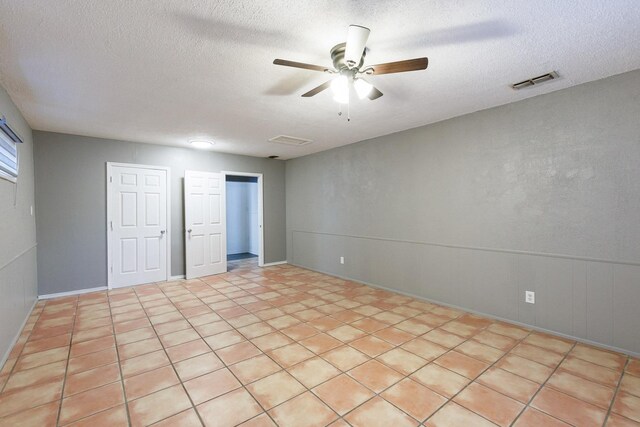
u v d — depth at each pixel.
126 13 1.69
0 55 2.11
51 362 2.44
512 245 3.18
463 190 3.57
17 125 3.15
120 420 1.78
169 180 5.16
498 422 1.76
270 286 4.77
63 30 1.84
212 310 3.65
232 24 1.82
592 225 2.68
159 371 2.30
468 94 2.93
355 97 2.97
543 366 2.35
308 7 1.67
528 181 3.05
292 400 1.96
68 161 4.29
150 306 3.81
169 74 2.46
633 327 2.49
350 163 5.09
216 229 5.65
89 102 3.04
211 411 1.86
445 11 1.71
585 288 2.73
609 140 2.58
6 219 2.61
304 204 6.16
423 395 2.01
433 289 3.91
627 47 2.10
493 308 3.34
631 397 1.97
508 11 1.72
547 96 2.91
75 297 4.18
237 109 3.30
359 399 1.97
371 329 3.07
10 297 2.67
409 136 4.14
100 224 4.54
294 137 4.61
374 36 1.96
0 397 1.99
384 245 4.54
